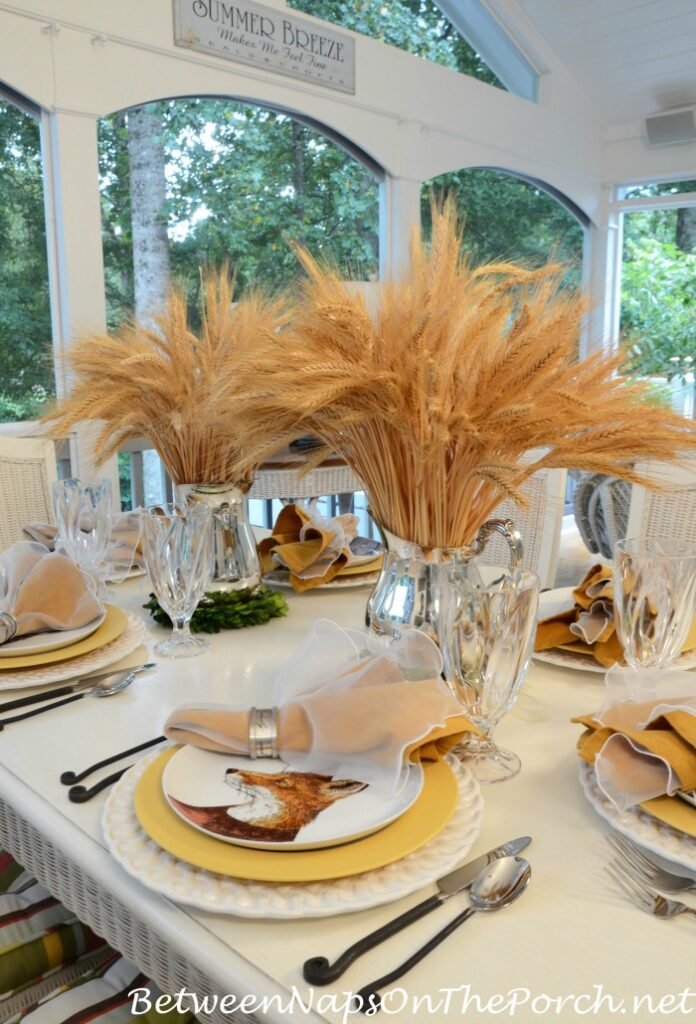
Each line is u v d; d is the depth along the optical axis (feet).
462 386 3.04
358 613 4.63
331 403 3.21
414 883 2.12
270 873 2.10
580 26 18.74
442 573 2.96
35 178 11.66
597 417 3.13
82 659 3.75
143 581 5.36
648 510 5.68
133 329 4.70
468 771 2.65
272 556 5.17
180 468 4.45
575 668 3.70
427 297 3.17
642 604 3.26
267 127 14.61
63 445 10.73
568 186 20.98
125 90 12.25
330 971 1.85
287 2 14.90
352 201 16.37
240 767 2.63
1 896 3.60
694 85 19.58
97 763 2.82
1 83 11.09
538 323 3.09
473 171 18.85
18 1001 3.13
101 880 2.25
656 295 21.76
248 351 3.56
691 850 2.23
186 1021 2.90
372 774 2.53
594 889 2.18
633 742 2.44
